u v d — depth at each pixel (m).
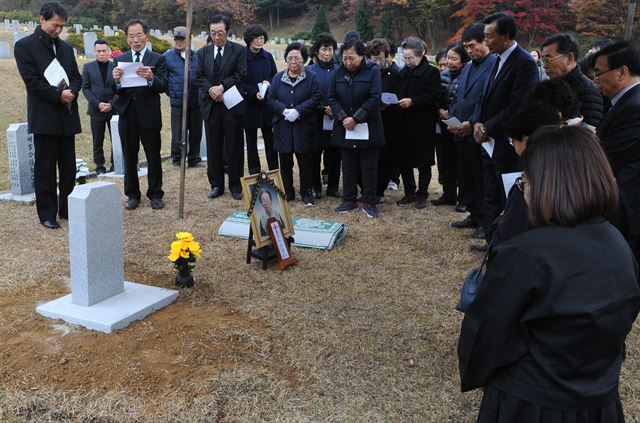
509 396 1.54
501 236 2.19
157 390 2.91
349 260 4.86
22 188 6.62
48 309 3.64
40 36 5.31
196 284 4.26
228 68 6.42
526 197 1.65
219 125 6.62
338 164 6.92
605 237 1.52
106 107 7.96
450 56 6.11
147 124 6.12
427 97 6.15
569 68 3.93
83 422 2.70
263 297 4.06
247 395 2.91
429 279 4.48
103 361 3.14
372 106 5.84
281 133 6.40
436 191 7.67
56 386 2.93
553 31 28.31
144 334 3.44
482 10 28.88
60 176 5.76
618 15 23.81
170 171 8.41
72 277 3.71
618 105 3.08
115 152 8.16
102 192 3.67
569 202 1.49
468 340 1.60
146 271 4.54
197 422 2.69
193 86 8.45
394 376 3.12
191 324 3.59
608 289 1.45
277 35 45.12
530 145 1.63
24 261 4.66
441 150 6.56
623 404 2.87
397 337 3.54
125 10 42.38
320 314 3.82
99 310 3.62
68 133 5.55
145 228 5.62
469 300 2.07
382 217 6.14
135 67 5.88
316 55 6.77
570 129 1.59
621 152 3.03
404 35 38.81
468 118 5.19
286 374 3.11
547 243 1.48
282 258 4.59
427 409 2.84
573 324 1.43
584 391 1.46
